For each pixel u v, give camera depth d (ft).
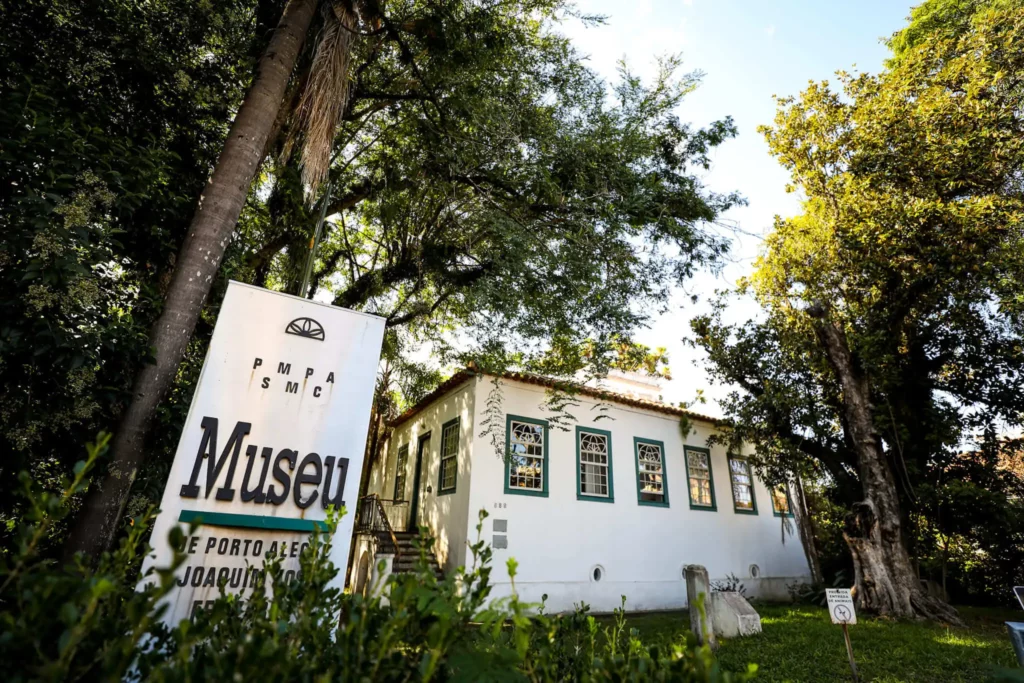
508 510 37.06
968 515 40.09
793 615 37.86
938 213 33.35
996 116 32.76
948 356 41.37
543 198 25.89
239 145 16.63
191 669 4.52
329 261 36.17
